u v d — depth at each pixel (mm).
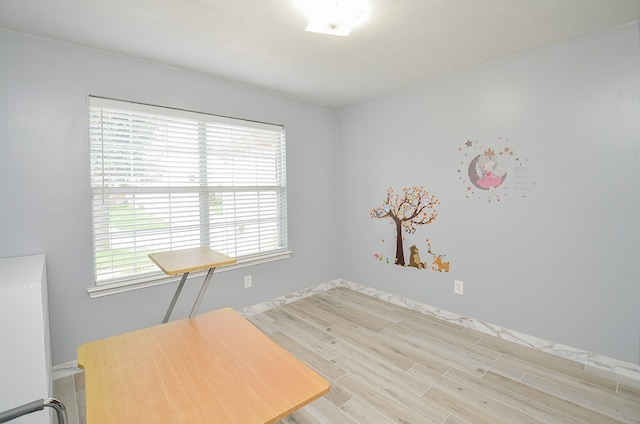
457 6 1723
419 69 2668
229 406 933
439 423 1685
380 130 3414
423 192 3064
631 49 1939
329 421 1722
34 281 1445
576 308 2223
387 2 1671
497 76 2504
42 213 2025
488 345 2498
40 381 1446
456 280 2871
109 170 2295
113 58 2258
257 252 3193
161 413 909
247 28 1932
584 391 1915
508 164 2484
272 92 3215
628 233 1999
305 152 3551
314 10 1711
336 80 2906
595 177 2102
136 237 2436
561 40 2172
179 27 1908
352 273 3844
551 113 2258
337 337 2668
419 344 2533
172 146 2582
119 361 1185
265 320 3012
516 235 2479
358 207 3713
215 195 2859
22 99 1945
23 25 1850
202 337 1371
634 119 1949
